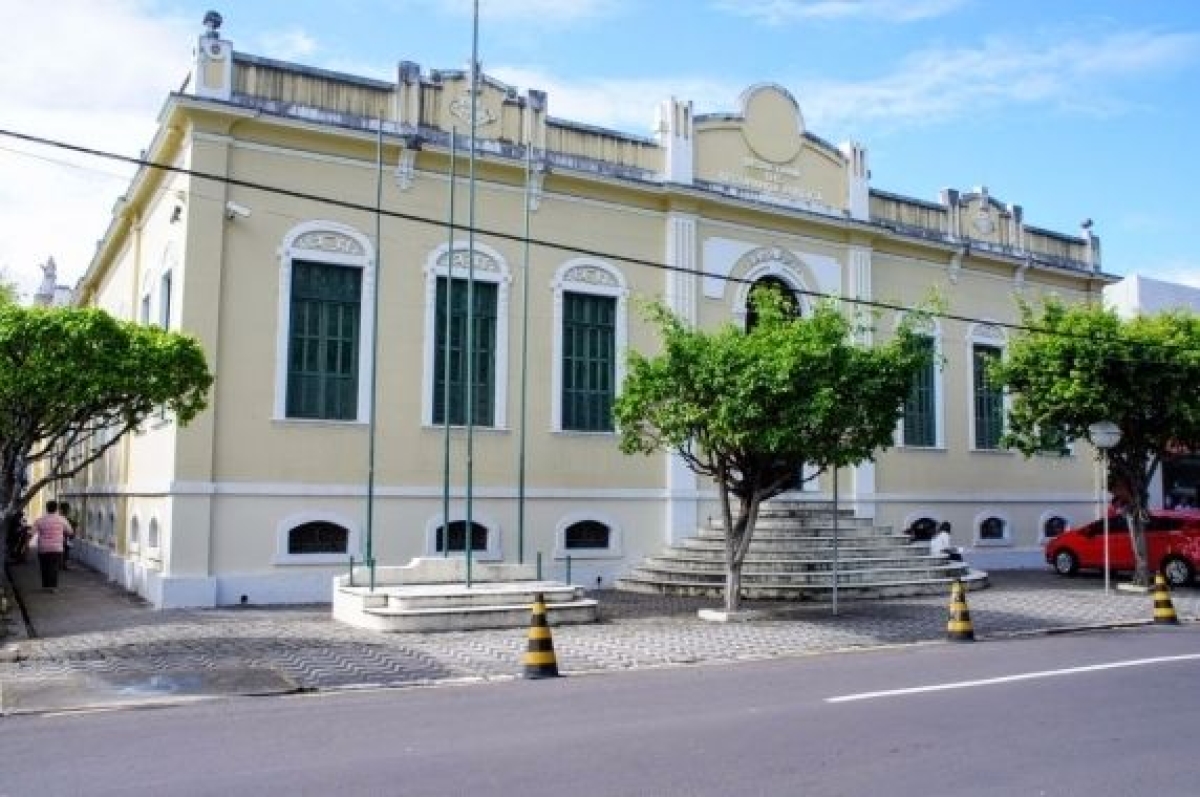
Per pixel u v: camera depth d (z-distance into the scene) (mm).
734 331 15219
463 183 18688
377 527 17453
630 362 15344
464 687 10383
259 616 15078
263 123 16844
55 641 12805
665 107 20766
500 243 19031
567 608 14758
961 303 25125
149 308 20297
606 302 20141
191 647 12344
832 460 14648
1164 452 20172
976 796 6105
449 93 18562
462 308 18547
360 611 14148
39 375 11336
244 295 16703
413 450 17859
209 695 9859
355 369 17562
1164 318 20094
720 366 14367
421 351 18109
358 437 17406
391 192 18000
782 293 22281
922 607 17078
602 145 20109
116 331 11898
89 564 24156
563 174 19422
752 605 17125
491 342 18875
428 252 18281
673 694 9766
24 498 12422
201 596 15945
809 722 8273
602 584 19500
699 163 21125
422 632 13727
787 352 14070
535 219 19375
